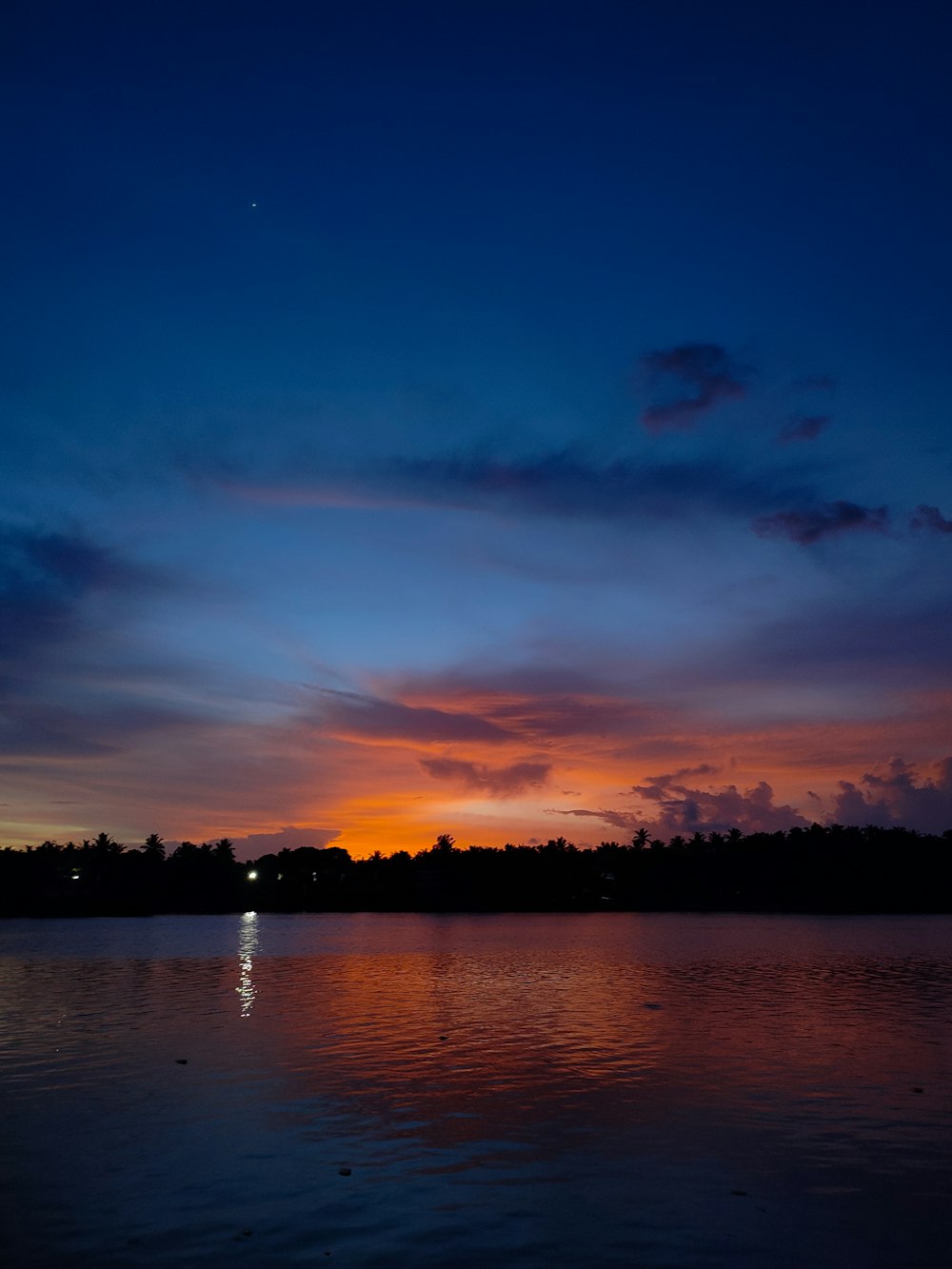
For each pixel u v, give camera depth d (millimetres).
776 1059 28469
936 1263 13617
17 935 126688
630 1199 16188
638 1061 28266
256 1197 16312
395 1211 15625
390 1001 44219
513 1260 13711
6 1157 18562
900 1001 44125
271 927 156000
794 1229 14836
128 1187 16797
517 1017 38469
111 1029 35000
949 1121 20953
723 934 120688
